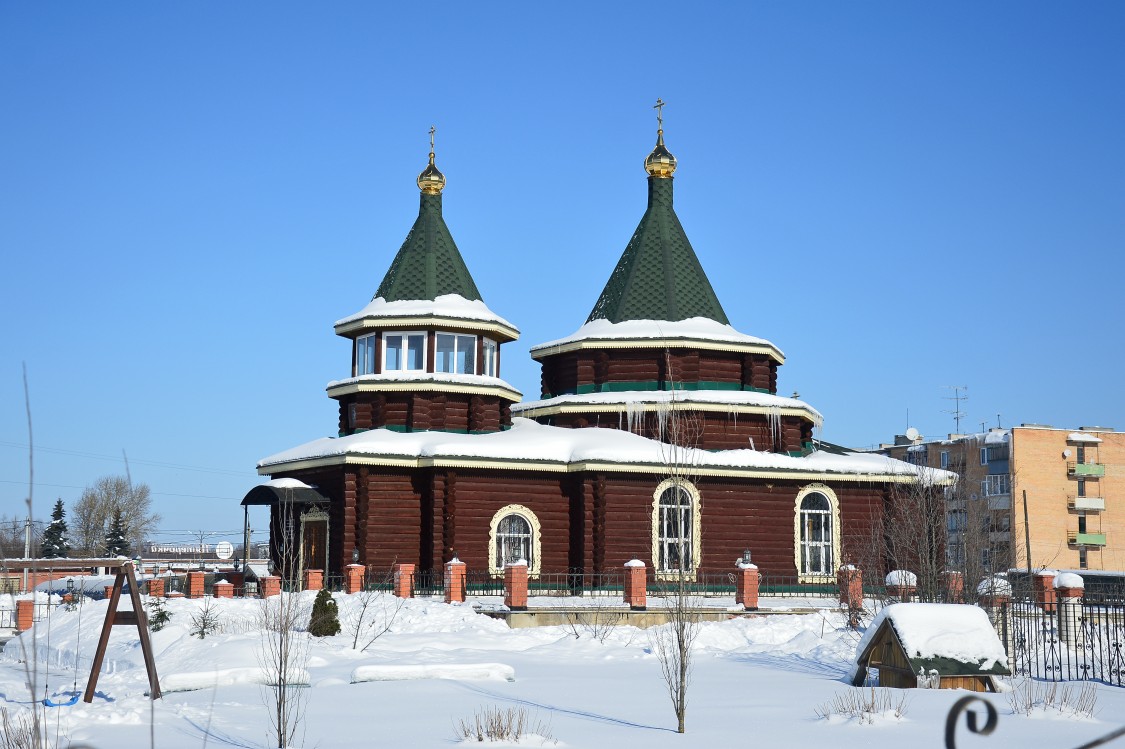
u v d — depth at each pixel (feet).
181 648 85.35
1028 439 267.18
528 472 126.41
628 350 137.69
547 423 141.79
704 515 127.44
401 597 111.34
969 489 127.54
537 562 125.08
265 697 62.44
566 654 85.20
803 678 71.15
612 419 136.26
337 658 81.05
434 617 102.42
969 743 46.68
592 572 123.54
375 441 125.08
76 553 250.16
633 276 142.72
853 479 131.44
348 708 58.03
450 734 49.88
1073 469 267.80
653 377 136.87
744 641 94.22
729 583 126.82
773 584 128.36
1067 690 63.46
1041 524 264.72
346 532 123.54
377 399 131.85
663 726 51.98
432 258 136.05
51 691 76.59
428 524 124.47
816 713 55.21
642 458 124.67
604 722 53.16
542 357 144.25
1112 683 70.59
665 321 139.33
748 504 129.29
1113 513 270.05
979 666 64.08
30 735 46.14
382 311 132.36
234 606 107.14
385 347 132.36
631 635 95.71
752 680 70.13
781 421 136.46
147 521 292.20
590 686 66.69
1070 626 90.48
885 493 133.28
